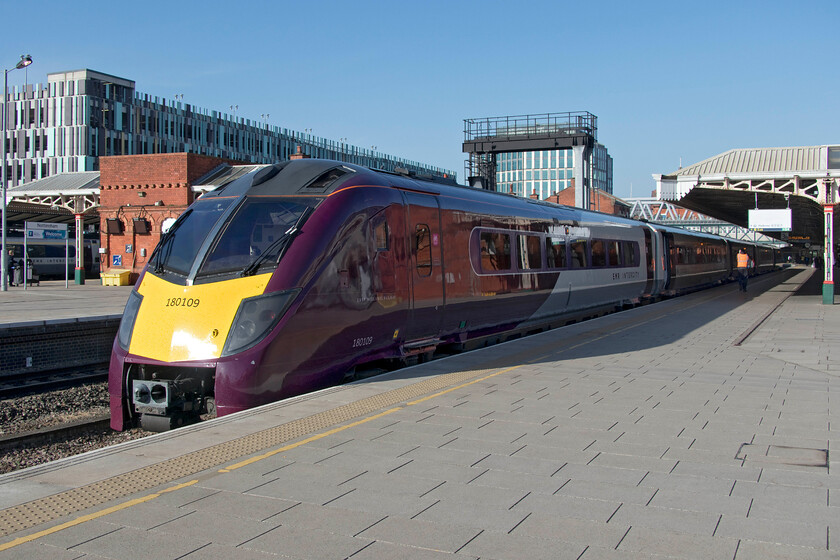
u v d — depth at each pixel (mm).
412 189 12172
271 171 10867
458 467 5672
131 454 6039
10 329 14375
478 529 4430
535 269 16484
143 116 72938
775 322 17875
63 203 40906
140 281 9891
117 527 4465
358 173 11078
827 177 22969
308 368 9578
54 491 5121
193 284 9312
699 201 32594
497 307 14688
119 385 9328
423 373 9969
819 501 4883
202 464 5766
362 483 5297
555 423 7094
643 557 4008
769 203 31734
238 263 9438
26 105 71062
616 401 8117
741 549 4102
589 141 34688
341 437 6578
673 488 5164
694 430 6820
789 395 8477
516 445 6297
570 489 5152
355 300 10328
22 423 11336
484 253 14203
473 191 14641
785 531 4363
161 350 9055
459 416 7387
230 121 81250
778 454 6016
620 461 5824
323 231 9977
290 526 4480
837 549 4098
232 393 8719
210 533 4371
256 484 5277
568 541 4238
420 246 12031
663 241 27906
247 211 10156
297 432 6754
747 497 4965
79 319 15938
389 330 11195
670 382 9320
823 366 10680
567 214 19094
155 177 37438
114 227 38250
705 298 27938
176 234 10234
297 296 9391
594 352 12117
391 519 4594
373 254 10789
